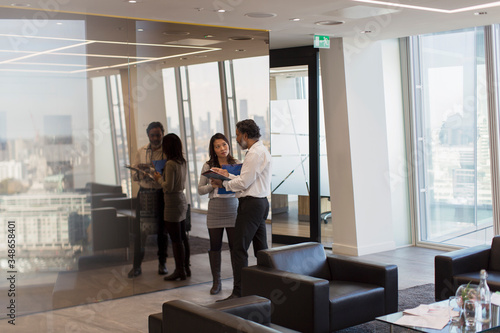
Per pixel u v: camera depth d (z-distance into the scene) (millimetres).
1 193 5605
